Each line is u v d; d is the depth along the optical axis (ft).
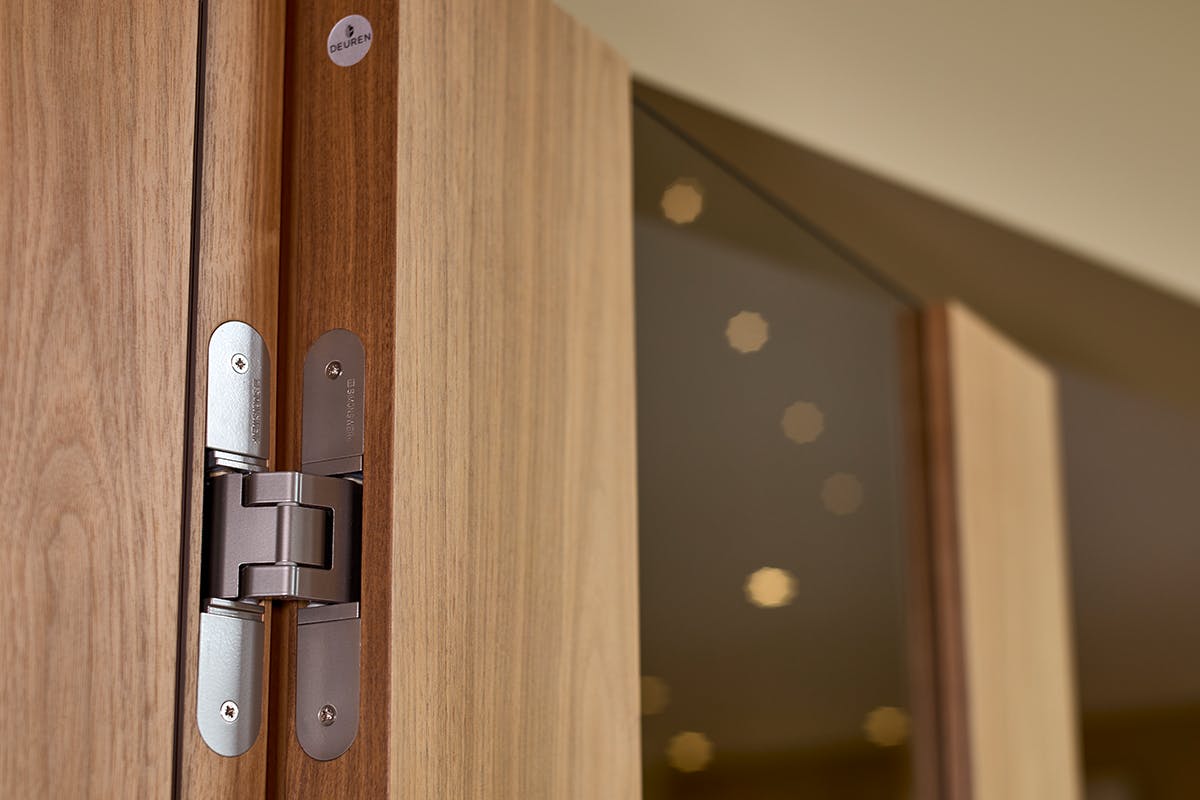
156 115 1.53
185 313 1.52
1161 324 5.57
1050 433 5.05
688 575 2.98
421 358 1.59
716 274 3.30
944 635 4.11
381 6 1.63
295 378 1.59
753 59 3.32
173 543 1.47
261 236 1.60
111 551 1.42
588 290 2.08
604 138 2.20
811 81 3.46
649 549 2.84
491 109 1.84
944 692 4.07
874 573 3.86
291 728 1.51
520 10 1.95
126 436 1.45
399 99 1.60
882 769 3.73
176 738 1.44
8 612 1.33
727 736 3.05
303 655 1.52
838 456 3.78
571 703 1.87
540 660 1.80
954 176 4.10
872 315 4.17
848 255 4.12
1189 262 4.92
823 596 3.58
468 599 1.63
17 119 1.41
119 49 1.51
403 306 1.56
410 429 1.55
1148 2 3.43
